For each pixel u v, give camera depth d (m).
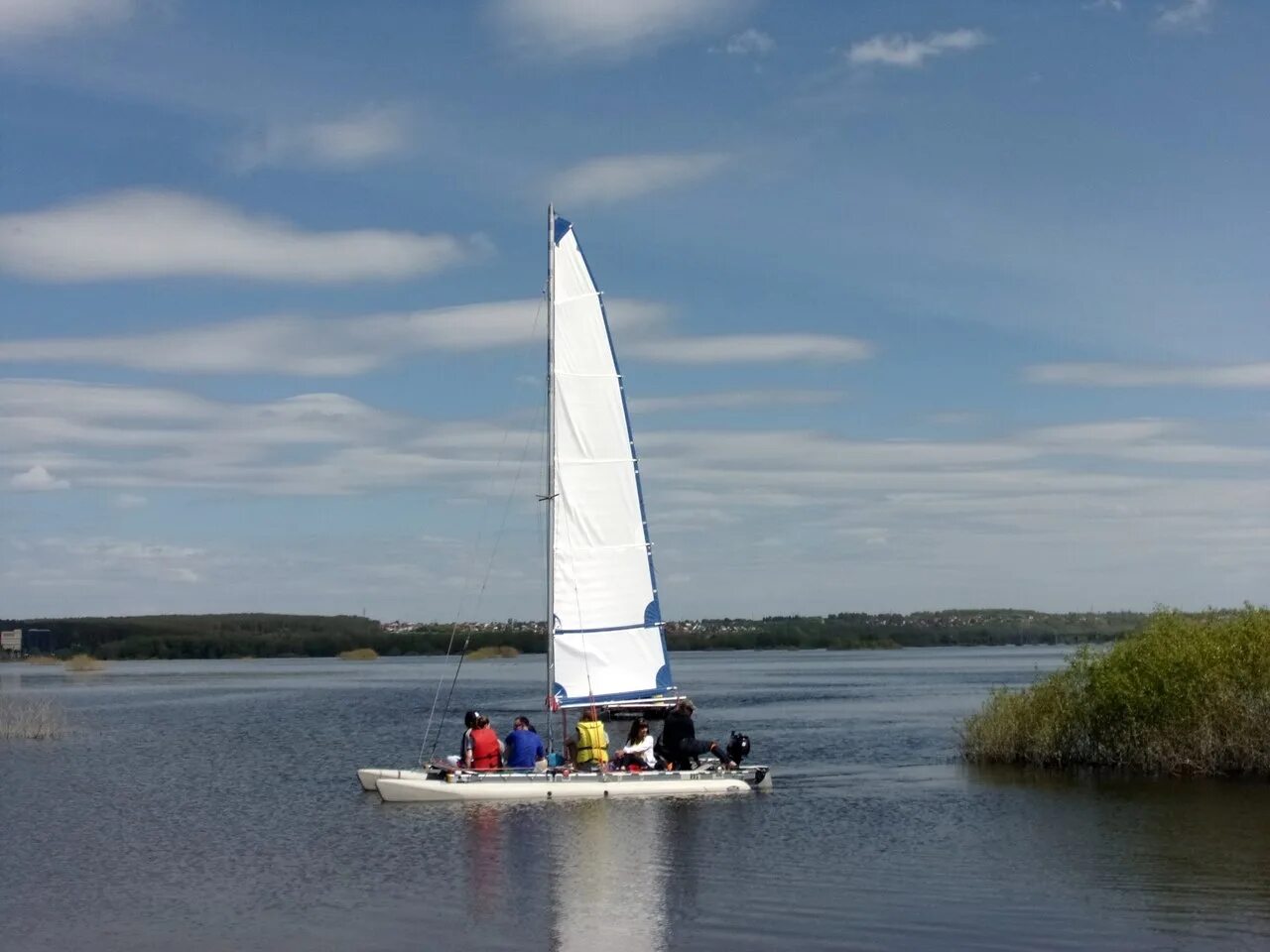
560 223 40.31
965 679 133.62
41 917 25.14
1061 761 43.38
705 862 29.09
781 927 23.33
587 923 23.86
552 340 39.97
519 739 39.66
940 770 44.88
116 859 31.28
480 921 24.19
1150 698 40.53
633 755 39.72
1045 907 24.27
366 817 36.44
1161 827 31.70
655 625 40.75
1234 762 39.78
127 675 186.38
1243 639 40.38
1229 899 24.55
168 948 22.77
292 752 59.22
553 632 39.59
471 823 34.56
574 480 40.06
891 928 23.09
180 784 46.06
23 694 121.25
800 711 82.94
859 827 33.22
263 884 27.91
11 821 37.59
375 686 139.50
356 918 24.61
